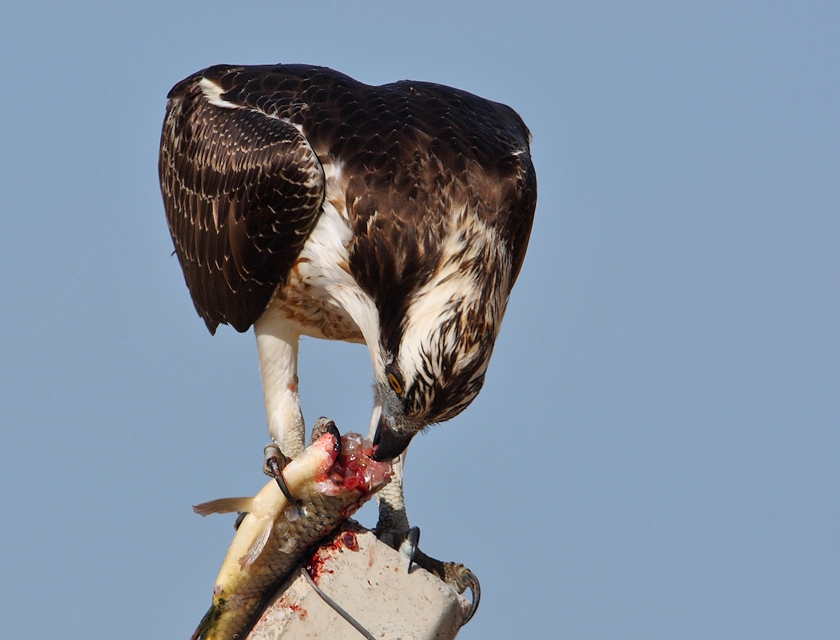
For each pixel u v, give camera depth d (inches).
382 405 429.4
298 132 468.1
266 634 373.7
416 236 426.3
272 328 497.4
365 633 370.3
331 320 494.9
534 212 460.1
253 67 535.5
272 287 484.1
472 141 453.4
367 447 389.1
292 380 499.8
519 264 466.9
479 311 408.2
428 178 434.9
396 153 442.9
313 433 419.8
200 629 394.3
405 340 412.5
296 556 386.6
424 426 419.8
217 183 500.4
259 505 386.0
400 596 375.6
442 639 377.7
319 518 384.2
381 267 431.8
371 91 485.4
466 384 404.2
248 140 483.2
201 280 524.4
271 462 433.7
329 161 455.2
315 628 373.7
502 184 441.7
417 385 406.3
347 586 378.0
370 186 437.7
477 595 439.2
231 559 387.9
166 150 558.9
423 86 505.7
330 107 474.6
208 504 388.8
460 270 416.8
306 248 465.7
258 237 476.7
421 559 449.7
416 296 418.6
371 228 434.3
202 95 534.9
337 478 380.5
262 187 470.0
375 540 384.5
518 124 518.3
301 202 458.0
